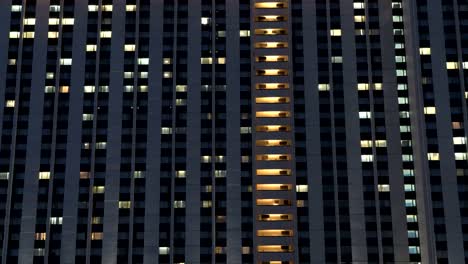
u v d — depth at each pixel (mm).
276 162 127188
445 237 119625
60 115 129375
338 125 128750
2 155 126312
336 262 119750
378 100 130500
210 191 124062
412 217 122625
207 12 136750
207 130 128125
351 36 134875
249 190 124438
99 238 121188
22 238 121188
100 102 130125
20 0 137125
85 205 123250
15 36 134625
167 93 130625
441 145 125312
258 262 120062
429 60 130750
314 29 135375
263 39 136250
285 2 141750
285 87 133500
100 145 127188
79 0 137250
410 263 119688
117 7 136750
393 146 127438
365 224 122062
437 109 127625
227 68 132625
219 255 119938
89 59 133125
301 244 121000
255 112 130750
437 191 122375
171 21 135875
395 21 136250
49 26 135500
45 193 124125
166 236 121062
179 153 126438
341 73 132375
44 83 131500
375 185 124688
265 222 122500
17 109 129625
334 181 125000
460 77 129625
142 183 124500
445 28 132875
